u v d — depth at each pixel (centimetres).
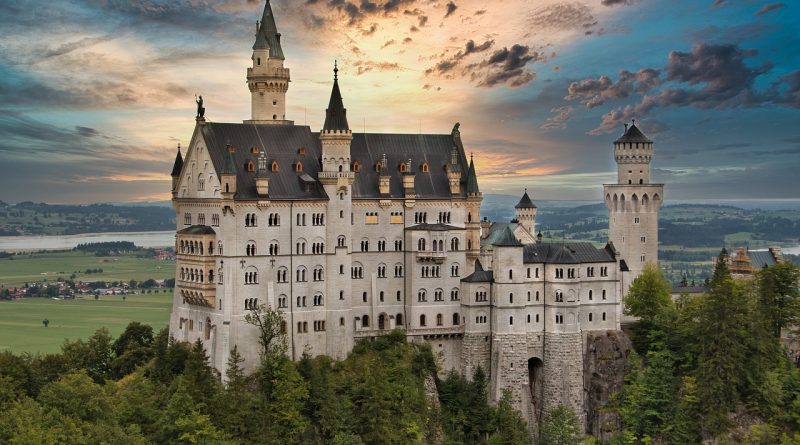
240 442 18538
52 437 15962
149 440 18088
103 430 16788
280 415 19288
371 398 19912
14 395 18562
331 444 19375
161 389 19712
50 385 18425
